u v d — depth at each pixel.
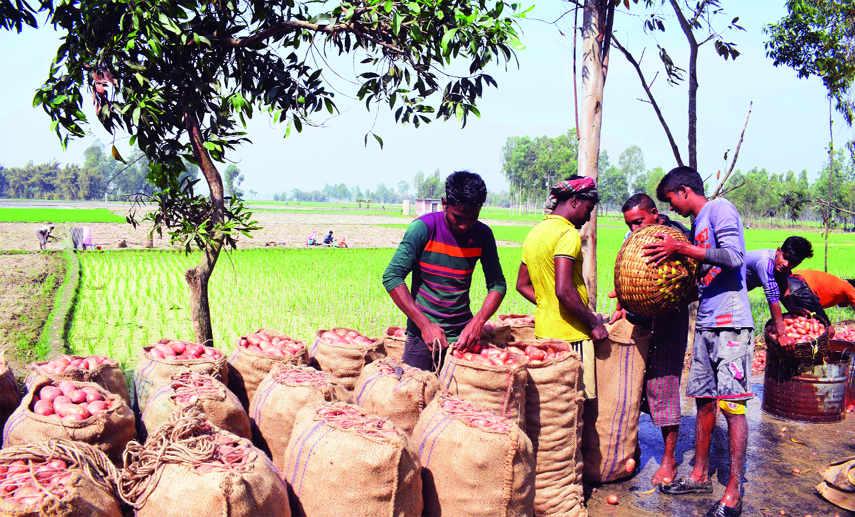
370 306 12.16
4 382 3.36
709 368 4.05
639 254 3.78
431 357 4.06
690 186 4.19
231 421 3.14
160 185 4.48
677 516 3.78
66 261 18.69
